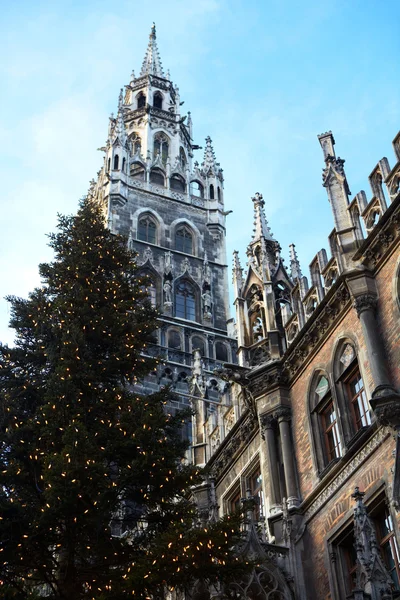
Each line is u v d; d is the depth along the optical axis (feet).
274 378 85.92
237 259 102.06
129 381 78.18
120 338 77.61
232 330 185.37
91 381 73.26
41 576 66.03
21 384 74.90
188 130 242.78
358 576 62.23
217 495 96.94
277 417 84.23
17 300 80.02
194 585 72.90
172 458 67.36
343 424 74.90
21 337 78.54
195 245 202.90
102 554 64.59
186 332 179.63
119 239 89.15
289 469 80.12
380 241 74.84
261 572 71.41
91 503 62.39
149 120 233.14
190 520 65.62
